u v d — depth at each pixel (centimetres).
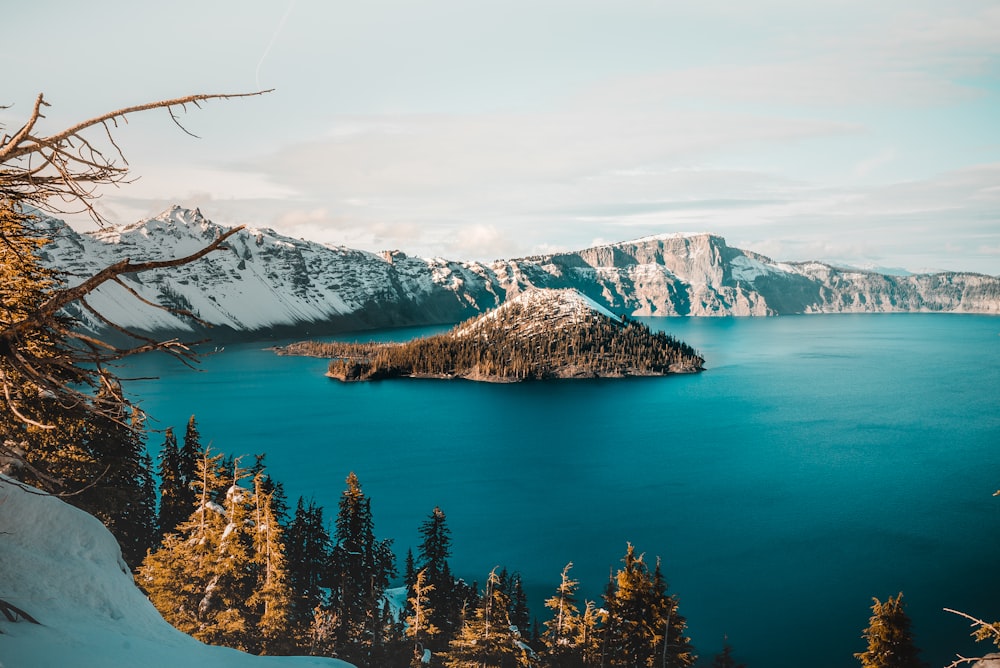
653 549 11019
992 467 15550
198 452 6650
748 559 10388
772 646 7562
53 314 755
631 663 5269
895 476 15038
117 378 797
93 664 958
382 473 16775
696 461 17438
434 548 6638
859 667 7050
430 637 5894
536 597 9244
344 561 6144
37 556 1314
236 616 4556
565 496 14638
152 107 689
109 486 3478
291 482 15750
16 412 782
